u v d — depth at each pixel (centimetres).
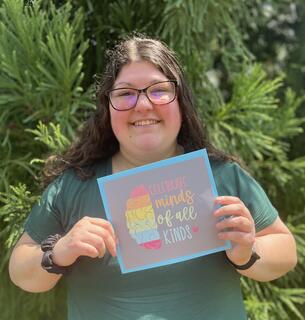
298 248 200
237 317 113
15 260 116
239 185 118
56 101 179
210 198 106
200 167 107
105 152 128
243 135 200
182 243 107
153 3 203
